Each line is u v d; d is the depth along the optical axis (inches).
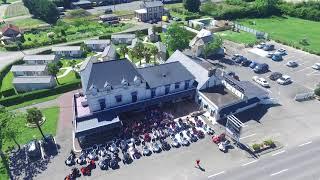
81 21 6678.2
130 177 2522.1
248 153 2763.3
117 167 2620.6
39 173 2583.7
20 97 3654.0
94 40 5251.0
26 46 5305.1
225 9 7185.0
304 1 7278.5
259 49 5044.3
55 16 7155.5
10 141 2834.6
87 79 3137.3
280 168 2598.4
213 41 4692.4
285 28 6230.3
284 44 5236.2
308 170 2578.7
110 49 4717.0
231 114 3218.5
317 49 4985.2
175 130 3004.4
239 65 4458.7
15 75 4288.9
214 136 2940.5
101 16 6968.5
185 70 3503.9
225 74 3688.5
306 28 6205.7
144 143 2854.3
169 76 3390.7
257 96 3383.4
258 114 3275.1
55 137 2997.0
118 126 2977.4
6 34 5689.0
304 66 4402.1
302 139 2920.8
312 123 3139.8
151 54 4370.1
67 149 2839.6
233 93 3376.0
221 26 6156.5
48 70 4050.2
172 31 4749.0
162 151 2792.8
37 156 2760.8
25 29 6456.7
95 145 2842.0
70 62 4645.7
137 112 3312.0
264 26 6382.9
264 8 6983.3
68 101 3661.4
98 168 2613.2
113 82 3093.0
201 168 2603.3
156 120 3142.2
